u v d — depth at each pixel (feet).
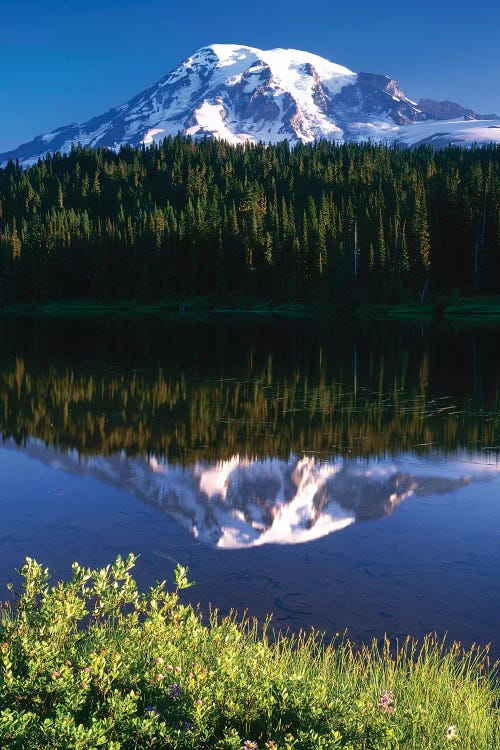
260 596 28.71
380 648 24.45
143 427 62.23
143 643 19.86
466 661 23.63
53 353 133.90
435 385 88.58
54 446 55.01
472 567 31.76
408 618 26.81
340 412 69.56
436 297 294.66
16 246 388.78
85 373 101.65
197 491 43.39
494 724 18.66
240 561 32.45
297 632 25.66
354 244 317.01
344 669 22.40
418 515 38.96
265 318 275.18
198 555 33.19
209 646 20.63
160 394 81.10
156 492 43.06
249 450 53.93
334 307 278.67
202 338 174.50
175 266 361.30
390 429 61.57
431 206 386.52
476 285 313.32
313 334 187.73
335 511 39.68
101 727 14.88
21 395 80.02
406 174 498.69
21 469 48.34
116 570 21.49
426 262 308.81
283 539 35.32
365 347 144.97
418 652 24.13
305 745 15.62
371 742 16.40
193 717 15.75
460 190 375.04
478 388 85.56
